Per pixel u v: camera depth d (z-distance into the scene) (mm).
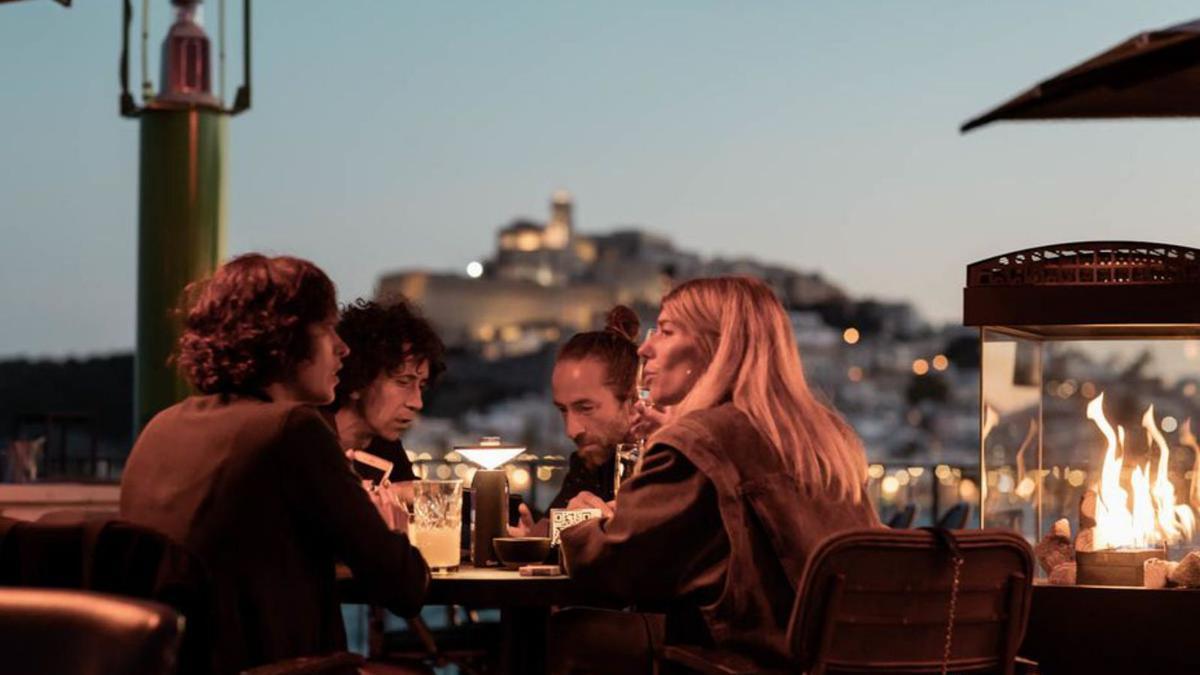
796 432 3037
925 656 2867
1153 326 3732
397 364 3553
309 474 2771
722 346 3133
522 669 3252
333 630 2895
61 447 6523
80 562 2477
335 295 2963
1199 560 3592
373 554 2828
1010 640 2949
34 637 2193
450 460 3852
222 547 2723
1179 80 2846
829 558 2754
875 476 7066
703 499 2980
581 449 3879
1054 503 3807
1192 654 3564
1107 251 3691
